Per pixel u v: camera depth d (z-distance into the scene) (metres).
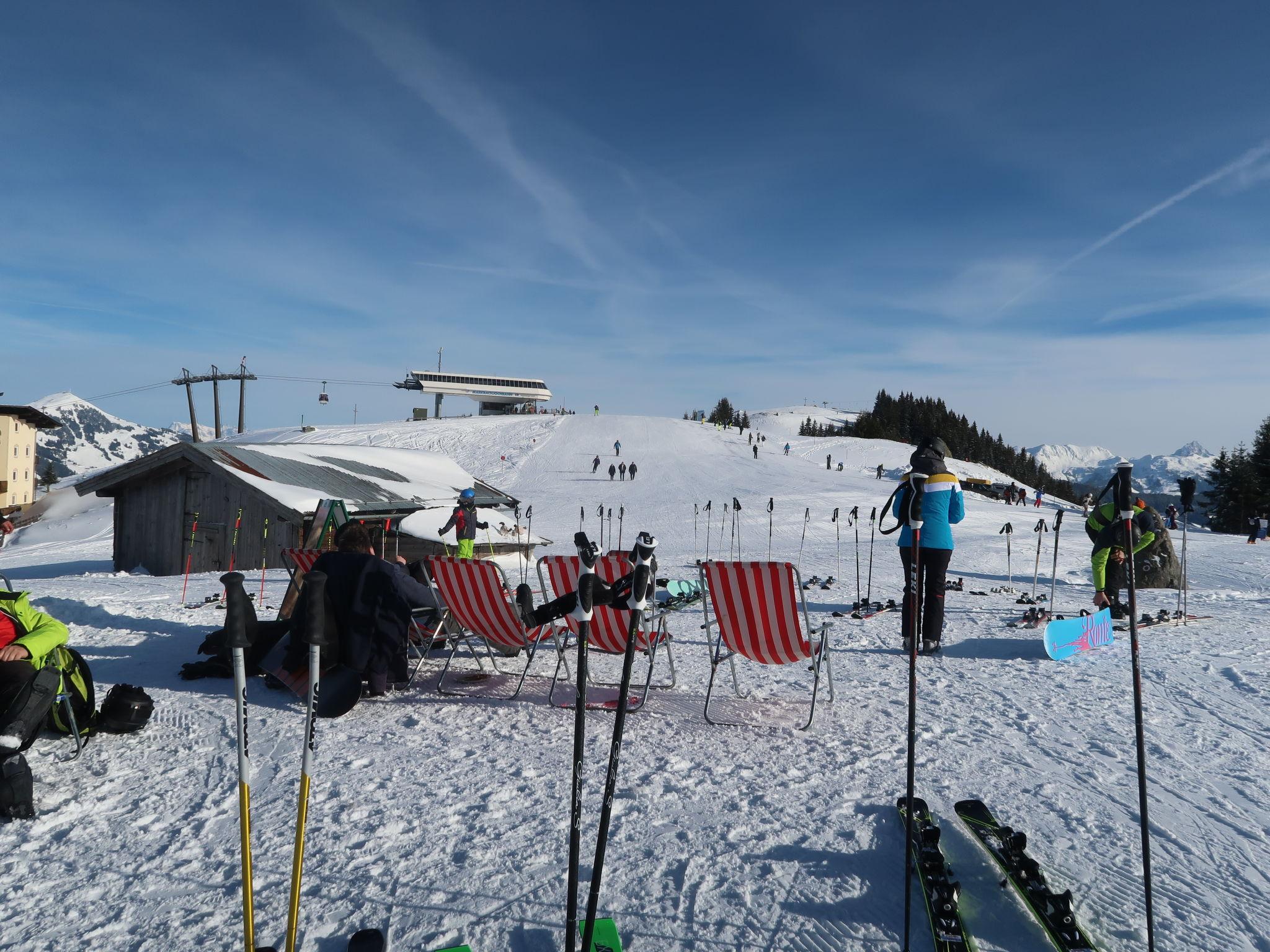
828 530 30.34
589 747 4.45
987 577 15.48
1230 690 5.74
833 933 2.61
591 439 72.12
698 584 10.68
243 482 19.56
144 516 22.64
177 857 3.16
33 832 3.39
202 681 6.00
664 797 3.73
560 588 5.81
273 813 3.56
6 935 2.62
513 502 24.06
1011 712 5.20
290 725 4.87
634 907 2.78
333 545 8.16
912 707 2.65
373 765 4.17
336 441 75.94
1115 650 7.30
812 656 5.05
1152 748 4.43
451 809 3.59
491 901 2.81
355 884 2.93
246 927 2.18
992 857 2.99
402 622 5.37
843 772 4.05
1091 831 3.35
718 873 3.01
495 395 117.44
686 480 50.28
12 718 3.69
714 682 6.07
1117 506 2.62
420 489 22.73
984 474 87.50
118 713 4.62
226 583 2.13
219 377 67.50
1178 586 12.39
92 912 2.77
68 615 8.63
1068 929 2.54
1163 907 2.76
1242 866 3.05
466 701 5.45
